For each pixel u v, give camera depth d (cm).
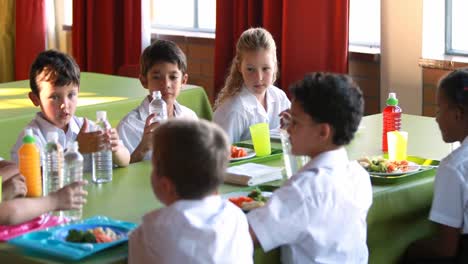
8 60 648
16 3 630
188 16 576
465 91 227
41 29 629
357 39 475
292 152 204
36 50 631
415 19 424
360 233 205
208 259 170
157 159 171
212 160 170
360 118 202
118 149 261
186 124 171
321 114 196
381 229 236
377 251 238
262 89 323
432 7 425
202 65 536
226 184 245
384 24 438
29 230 198
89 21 585
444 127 234
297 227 191
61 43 640
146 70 304
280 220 190
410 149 291
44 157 235
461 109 228
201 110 423
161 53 300
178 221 169
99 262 178
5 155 335
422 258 243
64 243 185
